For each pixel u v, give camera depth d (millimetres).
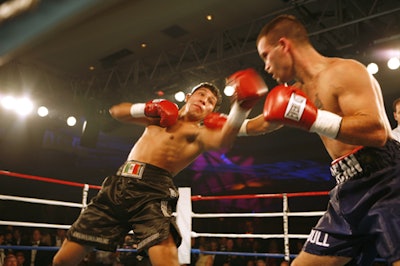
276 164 10711
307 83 1701
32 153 10125
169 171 2355
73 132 10891
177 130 2383
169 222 2107
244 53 7129
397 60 6070
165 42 7793
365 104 1449
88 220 2232
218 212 11414
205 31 7496
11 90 8234
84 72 9133
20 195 11219
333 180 10039
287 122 1453
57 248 3746
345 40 6746
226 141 2104
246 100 1827
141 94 8758
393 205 1450
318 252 1713
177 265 2051
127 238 6730
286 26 1695
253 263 7309
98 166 11789
